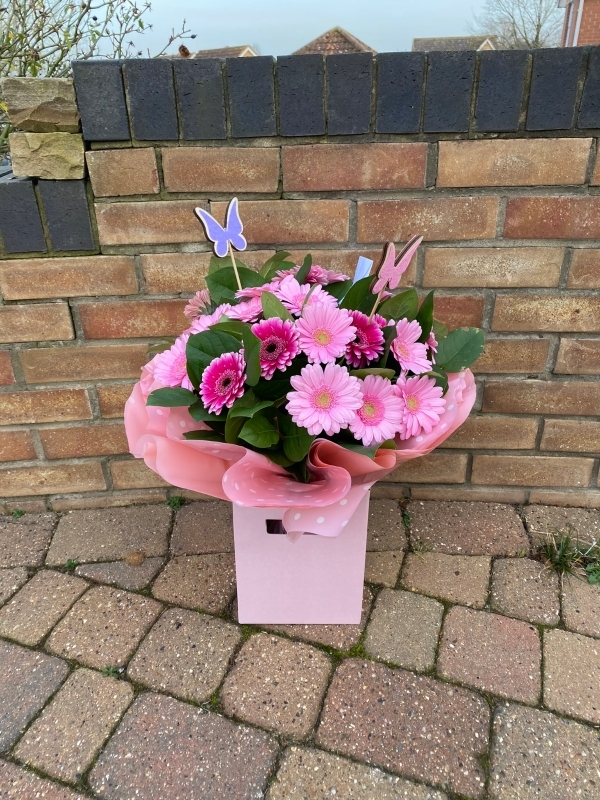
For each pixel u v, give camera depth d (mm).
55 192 1184
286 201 1202
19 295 1267
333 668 1040
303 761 896
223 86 1107
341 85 1104
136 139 1147
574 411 1362
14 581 1248
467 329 1020
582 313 1271
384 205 1198
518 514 1429
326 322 839
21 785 871
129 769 889
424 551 1310
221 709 975
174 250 1250
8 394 1357
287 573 1063
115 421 1402
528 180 1167
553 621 1132
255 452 834
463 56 1080
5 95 1101
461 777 873
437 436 908
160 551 1323
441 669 1037
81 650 1084
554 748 911
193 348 858
